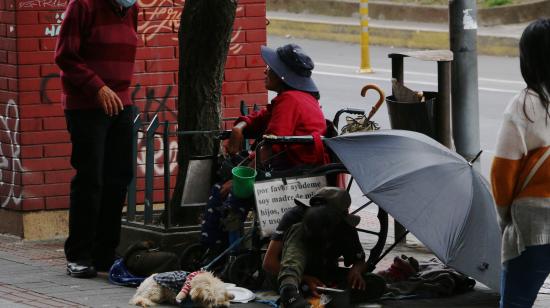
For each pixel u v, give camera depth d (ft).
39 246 77.25
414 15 211.20
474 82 78.33
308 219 56.59
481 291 64.23
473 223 58.59
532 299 45.27
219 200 64.03
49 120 78.18
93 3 64.44
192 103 71.05
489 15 202.90
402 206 57.62
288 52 64.54
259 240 62.49
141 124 75.05
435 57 73.82
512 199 44.91
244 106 74.08
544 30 44.42
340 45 205.36
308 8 226.79
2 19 77.41
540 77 44.37
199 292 57.00
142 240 69.00
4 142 78.95
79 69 63.77
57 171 78.89
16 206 78.79
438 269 65.41
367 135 60.59
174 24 81.71
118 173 67.77
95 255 68.49
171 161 82.38
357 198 101.76
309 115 63.31
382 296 61.36
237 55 82.74
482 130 126.72
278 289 60.18
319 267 58.75
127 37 66.08
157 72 81.71
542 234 44.27
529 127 44.19
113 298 60.18
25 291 61.93
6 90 78.07
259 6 82.94
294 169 62.28
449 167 59.26
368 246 77.15
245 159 63.67
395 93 75.56
